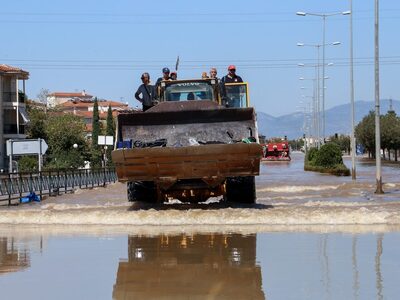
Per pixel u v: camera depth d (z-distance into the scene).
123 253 23.53
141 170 33.34
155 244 25.42
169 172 33.31
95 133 176.12
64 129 149.62
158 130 35.88
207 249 23.94
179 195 36.03
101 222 32.44
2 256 23.31
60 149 143.25
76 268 20.88
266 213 31.77
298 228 29.16
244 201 37.50
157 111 35.56
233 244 24.91
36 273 20.16
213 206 36.50
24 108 134.75
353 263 20.69
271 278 18.73
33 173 55.12
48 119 155.75
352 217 30.78
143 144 34.41
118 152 32.56
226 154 32.41
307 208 34.53
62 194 60.38
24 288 18.11
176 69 42.03
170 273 19.77
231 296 16.75
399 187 59.28
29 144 61.31
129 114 35.59
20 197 51.12
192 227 30.28
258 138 35.34
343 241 25.08
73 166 133.25
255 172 33.28
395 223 30.23
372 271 19.41
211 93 39.19
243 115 35.41
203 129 35.66
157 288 17.80
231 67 41.12
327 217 30.86
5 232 29.86
